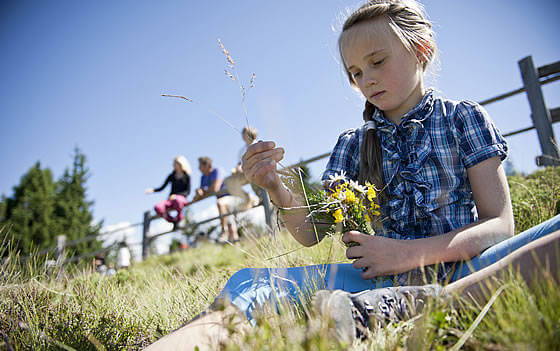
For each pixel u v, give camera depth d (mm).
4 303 1983
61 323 1698
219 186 7574
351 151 1660
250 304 1182
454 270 1267
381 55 1416
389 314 1058
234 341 963
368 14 1457
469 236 1235
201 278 2467
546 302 908
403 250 1232
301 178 1498
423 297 1073
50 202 28609
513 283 971
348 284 1356
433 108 1480
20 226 27016
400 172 1444
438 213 1376
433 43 1539
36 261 2729
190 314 1812
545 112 4582
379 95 1451
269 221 4605
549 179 3064
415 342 931
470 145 1374
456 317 1041
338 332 934
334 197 1337
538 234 1115
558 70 4609
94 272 3492
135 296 2430
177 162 8359
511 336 848
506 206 1321
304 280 1359
